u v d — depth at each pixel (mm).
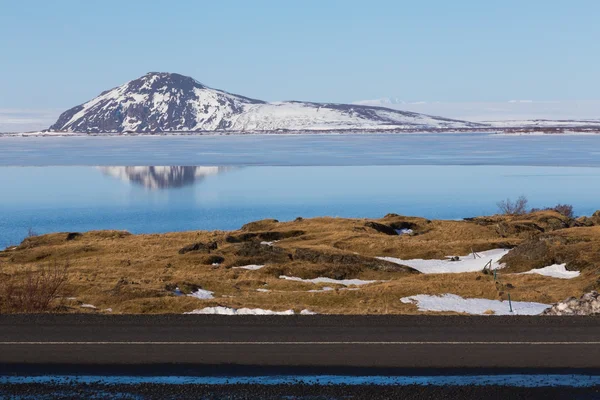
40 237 83062
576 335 17953
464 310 35156
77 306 32625
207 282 46250
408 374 14789
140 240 77125
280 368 15227
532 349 16625
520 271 54219
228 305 32844
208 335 18141
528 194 187000
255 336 18016
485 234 77438
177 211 176750
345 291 40469
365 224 82000
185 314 21359
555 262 53812
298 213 164250
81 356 16188
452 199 182125
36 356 16188
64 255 69625
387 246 68438
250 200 197000
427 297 38531
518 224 78625
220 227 146875
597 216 83312
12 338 17891
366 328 18953
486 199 179500
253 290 44969
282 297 39594
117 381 14391
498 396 13453
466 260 62969
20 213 173875
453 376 14648
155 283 42938
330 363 15570
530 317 20484
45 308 27969
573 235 58500
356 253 62375
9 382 14312
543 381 14289
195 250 65875
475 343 17172
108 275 50562
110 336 18078
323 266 56500
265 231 80688
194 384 14141
